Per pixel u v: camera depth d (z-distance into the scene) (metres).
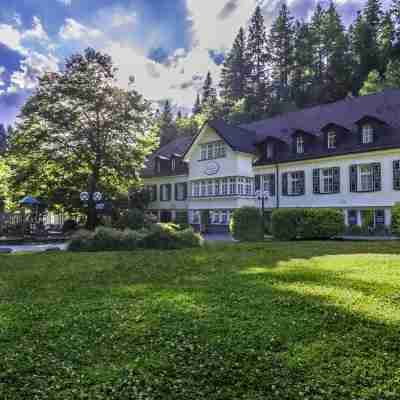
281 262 9.48
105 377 3.15
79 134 27.88
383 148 23.28
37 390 2.95
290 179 29.09
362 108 27.66
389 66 43.84
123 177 29.61
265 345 3.75
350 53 55.34
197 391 2.91
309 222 18.91
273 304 5.25
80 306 5.42
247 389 2.93
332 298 5.45
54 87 27.81
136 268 9.00
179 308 5.13
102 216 29.47
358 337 3.92
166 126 67.25
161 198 40.50
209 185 32.38
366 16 58.94
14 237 25.72
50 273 8.52
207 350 3.65
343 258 9.92
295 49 64.62
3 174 29.02
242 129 33.78
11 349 3.78
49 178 28.95
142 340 3.96
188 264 9.50
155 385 3.01
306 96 55.75
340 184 25.88
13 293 6.46
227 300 5.53
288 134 31.05
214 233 31.41
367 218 24.47
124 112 28.73
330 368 3.25
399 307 4.95
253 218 20.19
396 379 3.04
